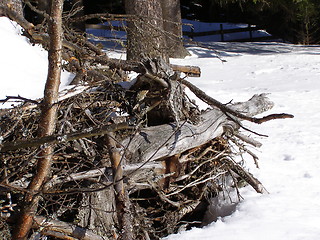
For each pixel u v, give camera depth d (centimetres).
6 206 333
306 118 757
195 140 443
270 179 504
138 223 391
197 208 473
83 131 268
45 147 271
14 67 530
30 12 1495
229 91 953
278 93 943
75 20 523
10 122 372
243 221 405
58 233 327
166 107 444
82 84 406
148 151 412
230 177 505
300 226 389
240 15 2733
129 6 1216
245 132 679
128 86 448
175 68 491
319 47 2042
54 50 272
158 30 513
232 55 1667
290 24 2380
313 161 556
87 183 378
